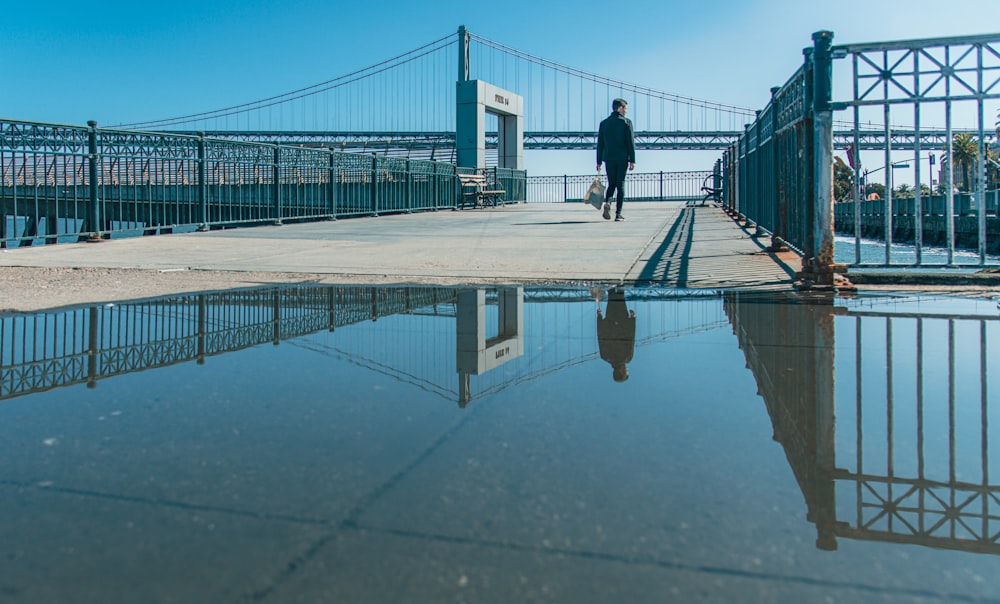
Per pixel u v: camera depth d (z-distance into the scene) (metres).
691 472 1.36
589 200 12.70
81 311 3.46
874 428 1.64
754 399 1.88
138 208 8.59
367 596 0.93
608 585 0.95
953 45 3.89
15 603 0.92
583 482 1.31
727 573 0.99
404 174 14.72
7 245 7.09
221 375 2.18
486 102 21.62
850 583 0.96
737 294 3.98
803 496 1.25
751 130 8.52
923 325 2.95
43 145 7.42
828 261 4.06
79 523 1.15
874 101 4.00
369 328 3.02
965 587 0.96
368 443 1.53
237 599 0.93
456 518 1.16
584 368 2.26
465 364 2.33
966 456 1.46
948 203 4.16
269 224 10.68
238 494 1.26
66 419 1.72
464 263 5.57
